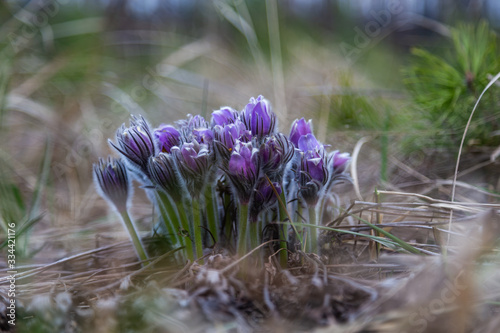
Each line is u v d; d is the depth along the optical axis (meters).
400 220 0.68
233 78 1.44
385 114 0.88
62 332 0.53
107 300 0.54
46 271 0.65
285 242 0.60
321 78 1.27
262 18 1.61
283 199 0.60
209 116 1.12
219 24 1.63
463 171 0.77
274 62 1.18
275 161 0.57
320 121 0.91
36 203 0.76
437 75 0.81
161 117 1.20
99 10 1.68
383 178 0.76
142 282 0.59
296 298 0.53
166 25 1.76
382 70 1.44
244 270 0.57
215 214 0.61
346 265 0.59
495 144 0.76
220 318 0.52
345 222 0.69
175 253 0.63
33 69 1.22
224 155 0.57
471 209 0.63
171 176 0.58
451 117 0.79
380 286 0.54
